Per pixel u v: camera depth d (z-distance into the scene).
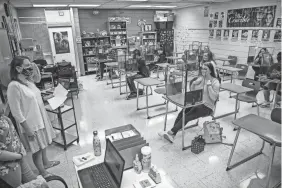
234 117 3.90
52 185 2.34
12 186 1.63
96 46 8.16
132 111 4.51
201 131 3.44
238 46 6.97
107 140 1.79
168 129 3.65
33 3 5.93
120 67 5.54
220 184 2.32
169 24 9.83
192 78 3.15
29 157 2.84
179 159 2.79
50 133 2.50
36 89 2.34
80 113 4.46
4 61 3.06
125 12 9.11
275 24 5.73
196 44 8.77
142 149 1.63
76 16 7.68
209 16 7.91
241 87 3.53
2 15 4.17
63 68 5.45
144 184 1.50
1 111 1.66
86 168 1.72
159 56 8.52
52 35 7.41
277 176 2.41
